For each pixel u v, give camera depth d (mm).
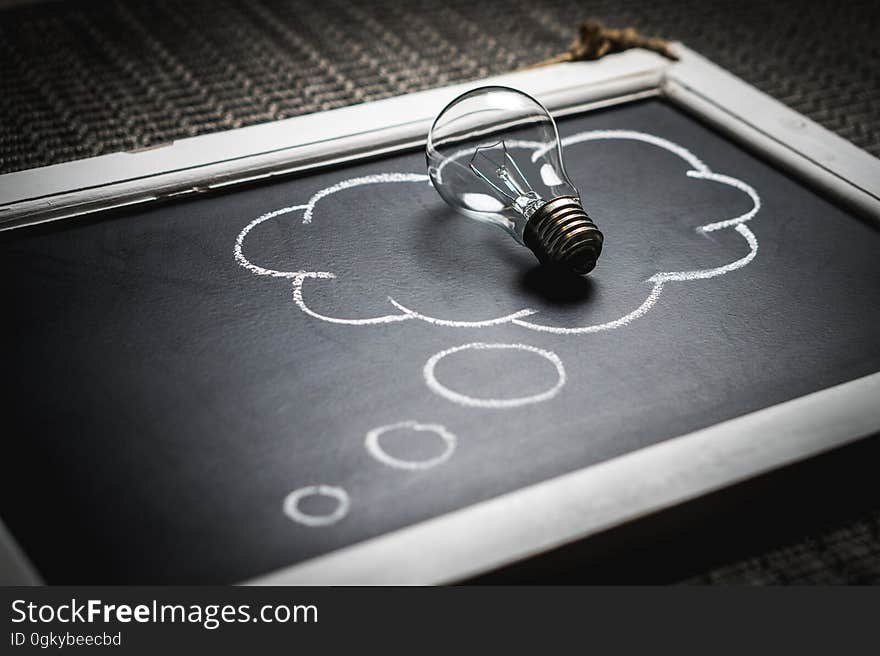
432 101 876
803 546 580
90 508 540
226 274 700
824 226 775
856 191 784
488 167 724
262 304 675
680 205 789
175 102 965
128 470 561
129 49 1044
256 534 530
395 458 572
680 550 574
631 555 569
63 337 643
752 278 720
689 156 847
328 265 712
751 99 894
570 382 625
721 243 751
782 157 826
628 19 1167
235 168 783
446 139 729
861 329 680
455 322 667
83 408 596
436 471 566
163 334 648
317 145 810
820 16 1194
